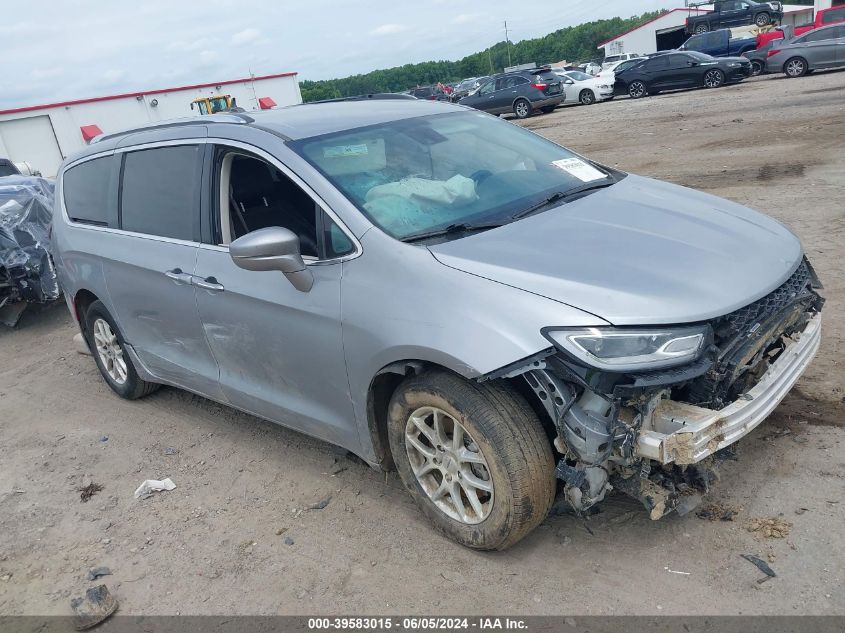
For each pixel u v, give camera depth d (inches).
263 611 122.0
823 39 901.8
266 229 130.6
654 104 869.2
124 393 214.2
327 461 165.6
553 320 109.0
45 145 1449.3
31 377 253.8
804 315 137.5
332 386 139.3
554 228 132.6
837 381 163.8
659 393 110.7
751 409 115.3
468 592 119.2
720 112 676.1
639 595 113.0
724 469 138.6
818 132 486.9
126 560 140.6
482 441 116.0
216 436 187.3
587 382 107.3
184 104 1638.8
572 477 112.1
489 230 132.3
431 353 116.3
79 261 200.2
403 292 122.4
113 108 1525.6
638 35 2048.5
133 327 191.3
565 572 120.1
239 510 151.9
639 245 125.9
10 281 294.7
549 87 992.9
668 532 125.3
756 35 1141.1
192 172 164.2
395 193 139.4
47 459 188.1
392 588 122.7
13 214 303.0
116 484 170.2
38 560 144.8
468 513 127.2
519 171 158.2
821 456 138.3
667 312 109.2
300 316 138.3
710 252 125.7
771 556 116.3
